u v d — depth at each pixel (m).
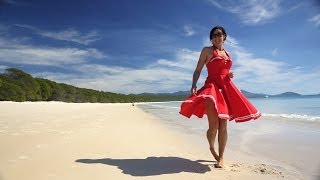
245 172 4.57
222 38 4.88
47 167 4.70
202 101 4.82
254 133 9.09
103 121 12.70
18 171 4.48
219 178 4.26
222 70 4.79
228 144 7.14
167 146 6.65
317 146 6.75
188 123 12.66
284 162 5.25
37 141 6.83
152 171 4.59
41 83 69.62
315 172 4.59
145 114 20.73
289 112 22.31
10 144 6.43
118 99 121.12
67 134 8.01
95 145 6.55
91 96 97.62
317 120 13.60
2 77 57.81
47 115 14.87
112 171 4.55
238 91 4.83
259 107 32.72
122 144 6.77
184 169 4.71
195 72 4.95
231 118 4.80
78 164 4.91
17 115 14.18
